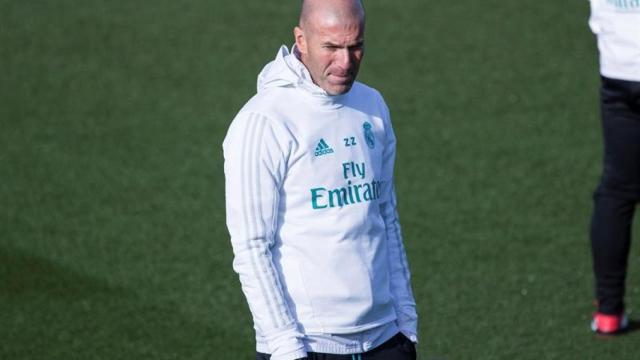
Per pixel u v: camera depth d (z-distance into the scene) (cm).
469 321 1959
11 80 3222
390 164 1309
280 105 1211
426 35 3484
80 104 3050
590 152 2666
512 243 2245
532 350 1858
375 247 1255
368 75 3209
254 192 1181
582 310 1981
